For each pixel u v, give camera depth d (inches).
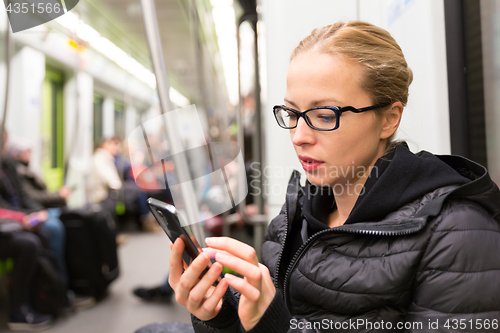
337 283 22.6
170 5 202.4
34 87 174.4
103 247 118.0
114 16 215.9
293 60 23.7
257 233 75.8
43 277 99.0
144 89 334.0
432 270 20.3
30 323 96.4
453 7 41.0
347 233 23.5
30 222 102.7
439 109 41.2
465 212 20.9
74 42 194.7
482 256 19.6
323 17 52.3
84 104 218.5
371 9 51.6
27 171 125.3
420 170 23.2
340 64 22.0
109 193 197.6
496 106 40.8
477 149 40.6
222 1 166.6
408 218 21.9
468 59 40.8
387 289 21.2
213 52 255.6
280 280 29.8
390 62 22.9
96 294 116.2
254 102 72.7
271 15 54.4
